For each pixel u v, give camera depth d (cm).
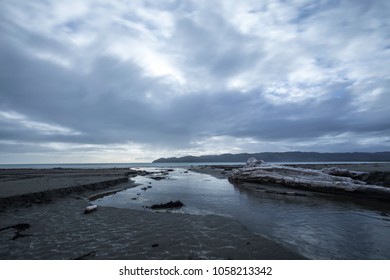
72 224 938
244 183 2531
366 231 852
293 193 1730
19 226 903
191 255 641
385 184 1638
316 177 1917
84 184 1922
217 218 1021
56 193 1544
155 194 1795
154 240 752
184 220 991
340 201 1456
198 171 5438
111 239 766
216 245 708
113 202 1458
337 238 779
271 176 2277
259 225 930
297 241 750
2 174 3450
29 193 1374
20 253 664
